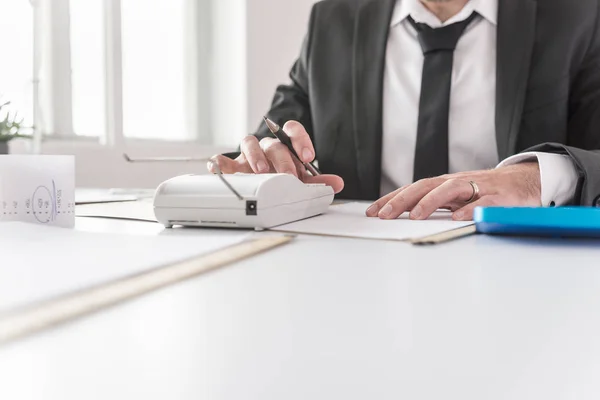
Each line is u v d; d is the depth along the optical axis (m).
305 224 0.62
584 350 0.20
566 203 0.75
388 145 1.34
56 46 1.96
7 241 0.45
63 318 0.24
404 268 0.37
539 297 0.29
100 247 0.42
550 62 1.21
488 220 0.53
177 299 0.28
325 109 1.37
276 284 0.32
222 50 2.61
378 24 1.34
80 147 1.98
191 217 0.59
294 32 2.78
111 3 2.07
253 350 0.20
